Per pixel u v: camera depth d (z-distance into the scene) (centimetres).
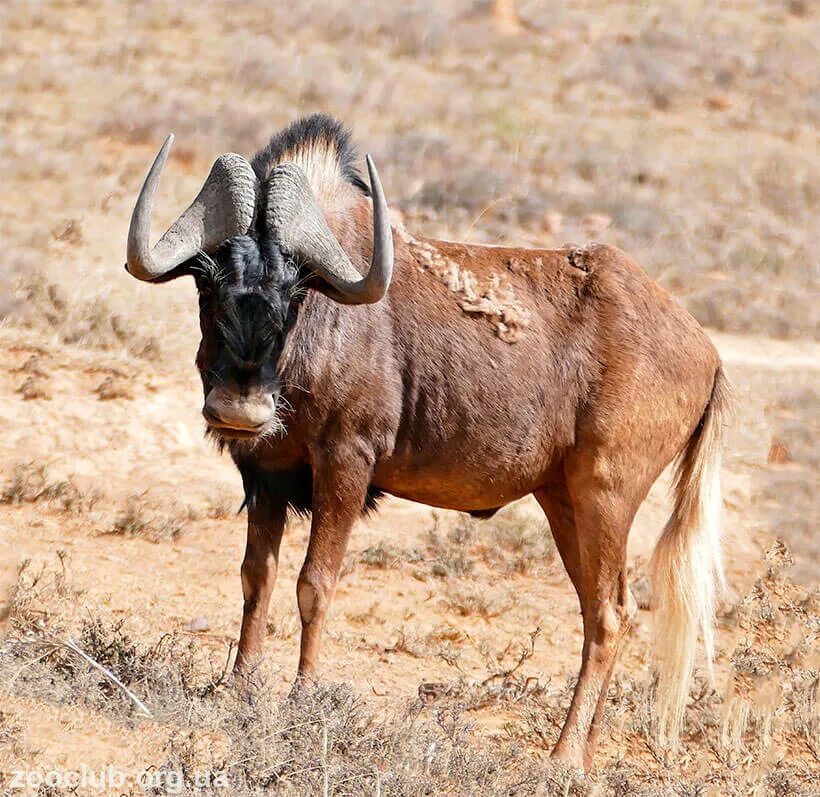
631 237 7500
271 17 11006
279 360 2584
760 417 5344
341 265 2550
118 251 5828
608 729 3056
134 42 9806
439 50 10981
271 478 2772
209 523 3966
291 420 2688
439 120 9231
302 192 2575
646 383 2891
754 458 5003
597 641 2861
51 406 4378
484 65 10844
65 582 3303
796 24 12875
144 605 3312
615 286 2945
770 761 2895
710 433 3047
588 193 8112
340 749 2405
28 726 2311
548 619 3716
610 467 2875
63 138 7406
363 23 11162
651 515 4494
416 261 2873
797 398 5531
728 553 4278
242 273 2469
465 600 3697
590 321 2911
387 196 7369
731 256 7531
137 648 2830
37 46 9456
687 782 2777
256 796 2180
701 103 10606
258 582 2770
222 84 9156
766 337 6588
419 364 2800
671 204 8156
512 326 2861
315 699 2498
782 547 4203
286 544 3953
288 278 2497
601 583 2877
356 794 2256
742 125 10231
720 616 3806
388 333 2777
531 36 11694
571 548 3030
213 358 2505
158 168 2428
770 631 3762
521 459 2886
